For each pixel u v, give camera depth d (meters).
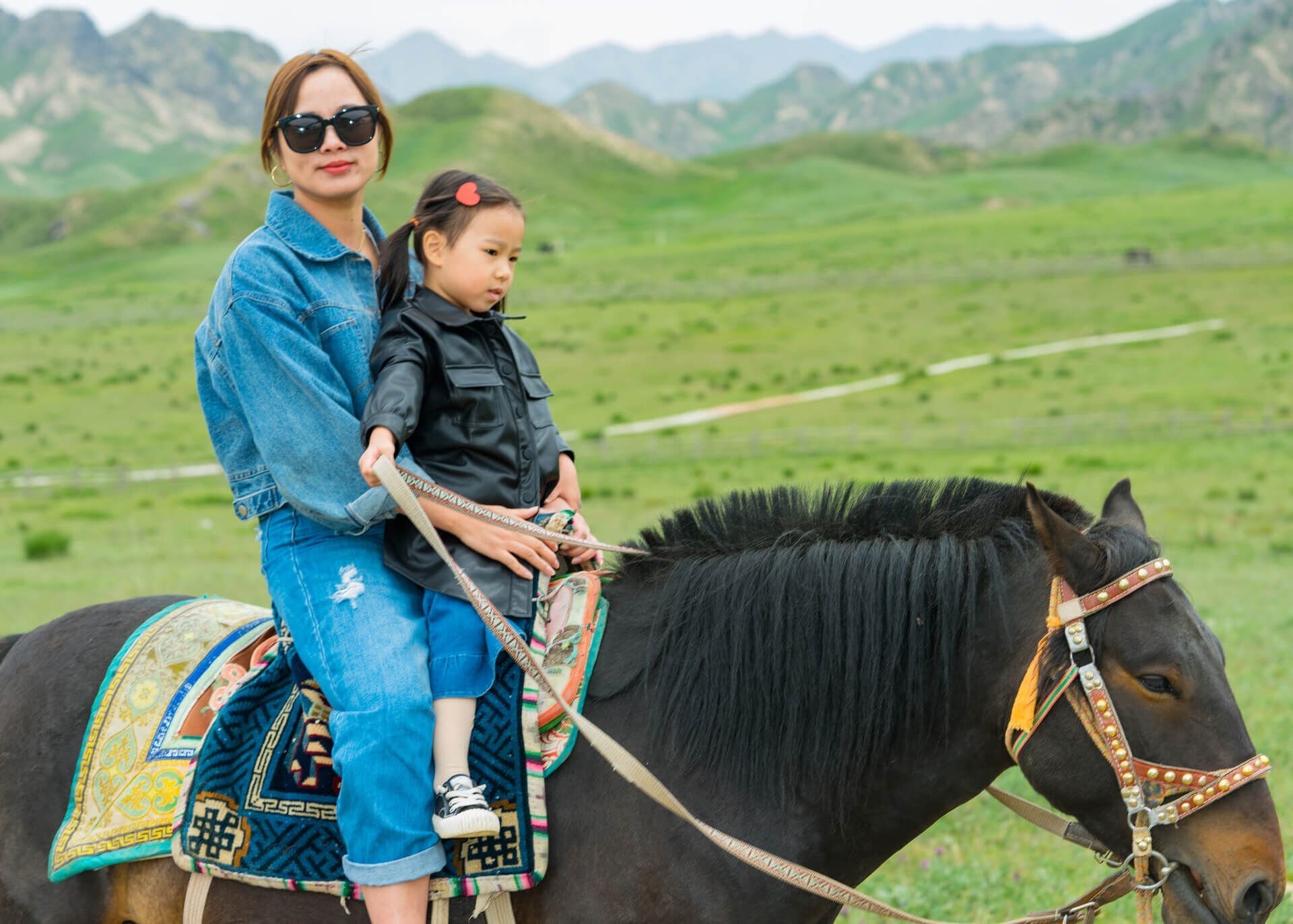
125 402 45.91
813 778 2.59
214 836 2.60
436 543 2.42
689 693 2.64
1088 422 35.25
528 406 2.89
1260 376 41.28
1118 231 87.94
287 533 2.65
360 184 2.84
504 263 2.69
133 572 16.30
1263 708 7.72
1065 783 2.46
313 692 2.61
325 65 2.82
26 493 29.38
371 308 2.82
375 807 2.42
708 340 57.00
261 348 2.59
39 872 2.82
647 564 2.87
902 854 5.75
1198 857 2.34
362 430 2.47
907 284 69.94
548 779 2.60
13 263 142.62
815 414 40.38
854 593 2.61
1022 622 2.53
